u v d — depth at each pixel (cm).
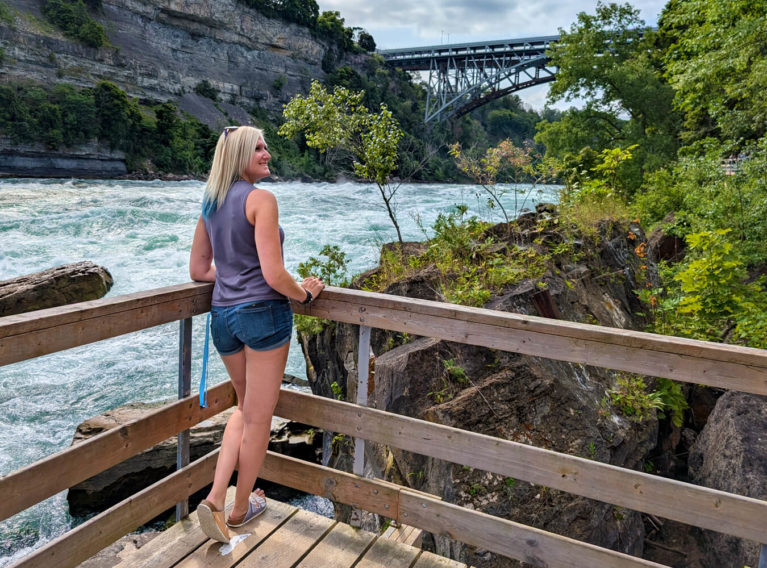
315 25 10994
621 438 401
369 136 834
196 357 989
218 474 221
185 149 6938
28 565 178
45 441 701
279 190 4512
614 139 2886
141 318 202
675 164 1591
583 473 190
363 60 11862
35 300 1159
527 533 205
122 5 8206
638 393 441
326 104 843
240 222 203
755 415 408
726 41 1450
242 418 228
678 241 1167
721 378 168
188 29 9038
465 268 543
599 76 2797
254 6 9856
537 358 413
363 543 230
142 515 218
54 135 5575
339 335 569
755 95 1414
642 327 611
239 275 207
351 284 628
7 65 6144
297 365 970
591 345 185
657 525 414
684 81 1620
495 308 459
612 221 686
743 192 1030
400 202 3262
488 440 204
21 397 812
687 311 598
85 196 3175
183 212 2503
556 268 563
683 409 503
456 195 3822
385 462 409
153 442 215
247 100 9512
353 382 508
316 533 235
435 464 356
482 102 9494
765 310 580
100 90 6050
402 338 475
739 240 973
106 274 1341
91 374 901
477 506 330
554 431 376
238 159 207
